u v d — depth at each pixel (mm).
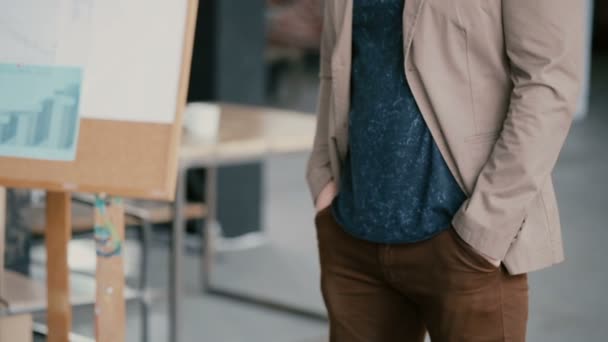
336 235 2207
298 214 6703
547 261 2047
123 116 2166
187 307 4734
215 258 5641
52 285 2451
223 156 3971
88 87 2201
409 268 2076
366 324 2217
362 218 2104
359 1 2090
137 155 2143
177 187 3943
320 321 4621
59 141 2197
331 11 2193
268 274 5379
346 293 2215
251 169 5988
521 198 1948
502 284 2037
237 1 5809
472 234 1970
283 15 12758
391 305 2201
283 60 12836
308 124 4547
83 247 4223
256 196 6043
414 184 2041
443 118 1997
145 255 3926
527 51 1923
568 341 4285
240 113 4844
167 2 2174
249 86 5934
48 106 2219
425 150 2035
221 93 5812
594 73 14766
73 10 2238
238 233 5977
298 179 7867
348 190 2186
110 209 2199
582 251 5781
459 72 1994
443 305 2059
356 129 2115
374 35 2086
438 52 1998
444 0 1971
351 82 2168
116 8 2219
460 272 2016
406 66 2021
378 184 2072
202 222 5879
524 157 1929
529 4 1903
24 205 3541
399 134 2045
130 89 2170
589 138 9656
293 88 11852
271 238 6082
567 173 8031
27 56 2256
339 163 2277
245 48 5883
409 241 2049
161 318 4539
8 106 2240
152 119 2146
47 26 2248
